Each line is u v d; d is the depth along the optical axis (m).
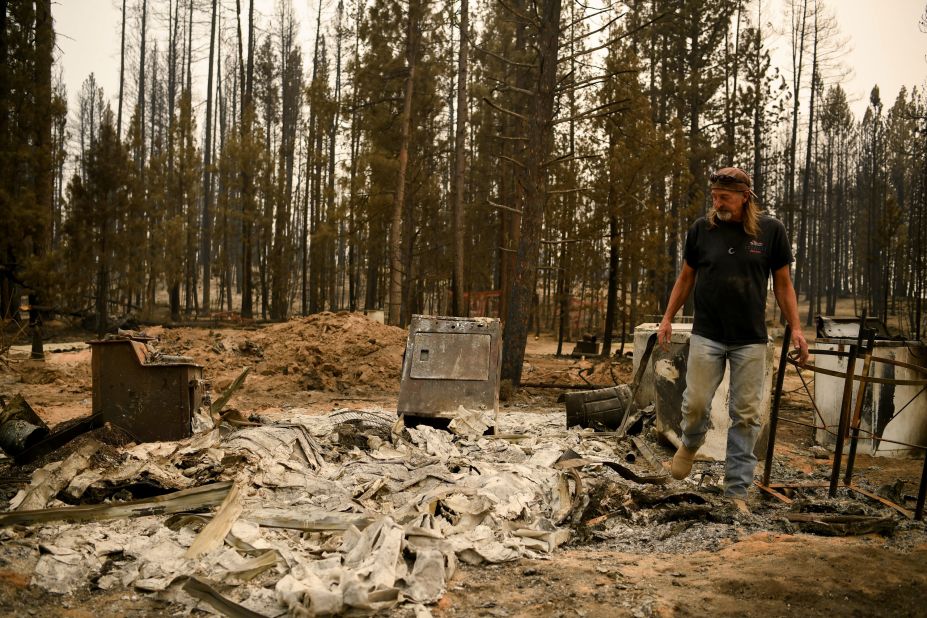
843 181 69.25
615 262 24.36
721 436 7.07
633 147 23.62
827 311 59.84
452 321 8.38
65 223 26.61
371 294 47.28
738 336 4.89
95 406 6.49
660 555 3.96
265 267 43.97
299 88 57.41
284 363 15.77
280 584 3.20
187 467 5.24
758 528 4.42
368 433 6.79
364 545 3.62
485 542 3.99
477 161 39.81
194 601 3.21
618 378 15.48
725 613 3.04
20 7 22.12
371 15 29.59
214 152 56.19
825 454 7.54
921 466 6.96
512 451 6.44
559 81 15.66
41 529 3.99
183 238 38.50
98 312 27.83
